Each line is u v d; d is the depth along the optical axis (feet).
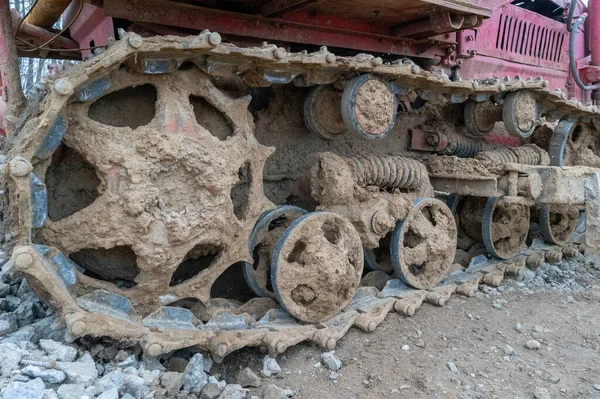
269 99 14.37
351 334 12.78
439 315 14.42
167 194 10.04
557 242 20.76
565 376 11.75
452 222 15.79
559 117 19.47
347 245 12.81
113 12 11.53
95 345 9.77
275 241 12.95
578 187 15.57
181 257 10.28
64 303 8.73
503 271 17.58
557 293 17.21
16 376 8.00
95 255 10.53
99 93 9.30
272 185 14.29
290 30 14.38
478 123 17.70
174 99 10.12
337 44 15.38
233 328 11.38
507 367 11.98
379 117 12.88
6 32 15.23
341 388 10.67
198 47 9.43
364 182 13.94
